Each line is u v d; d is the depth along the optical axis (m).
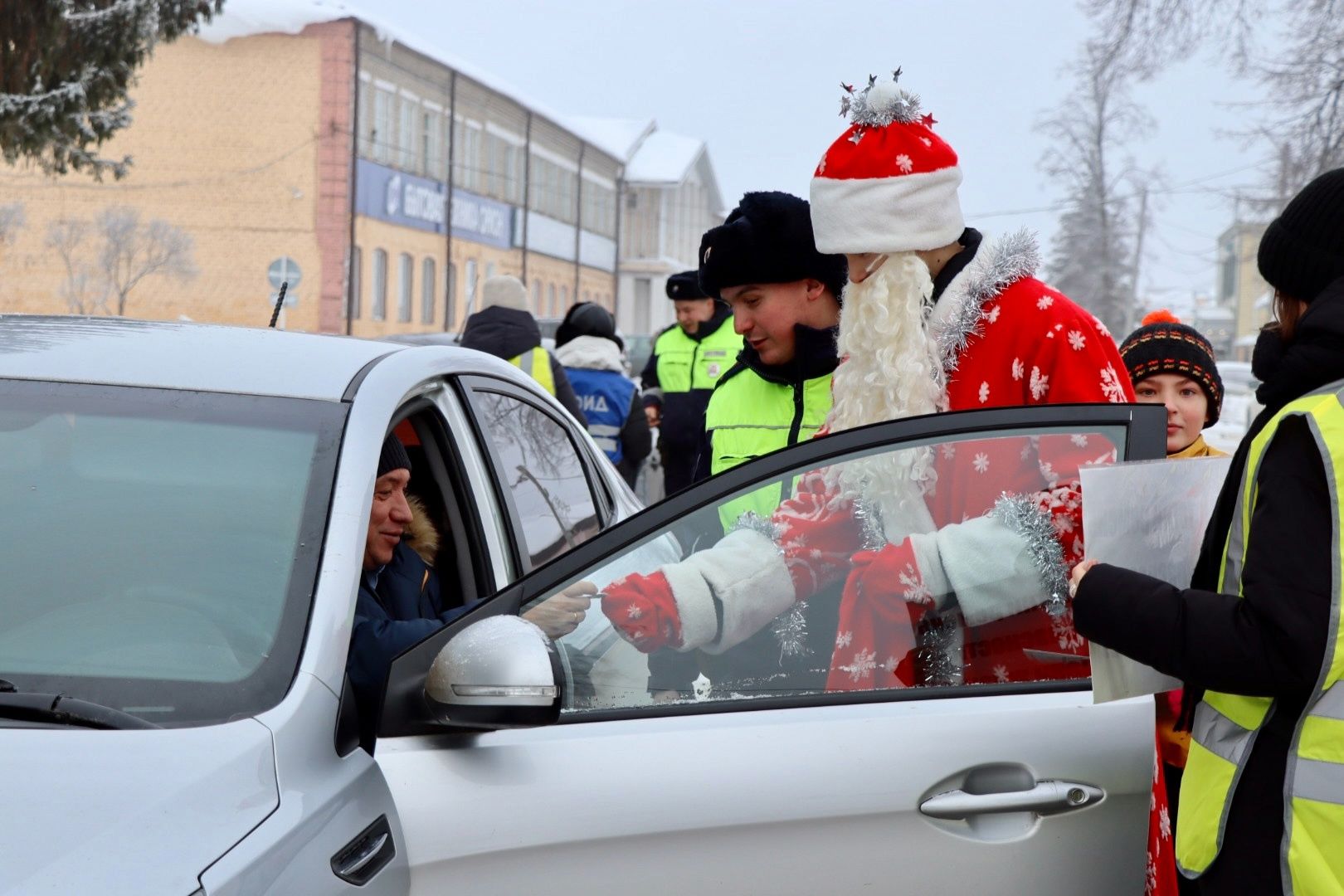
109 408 2.36
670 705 2.16
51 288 32.66
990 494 2.26
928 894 2.12
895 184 2.69
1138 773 2.21
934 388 2.71
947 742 2.15
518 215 48.62
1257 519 1.91
